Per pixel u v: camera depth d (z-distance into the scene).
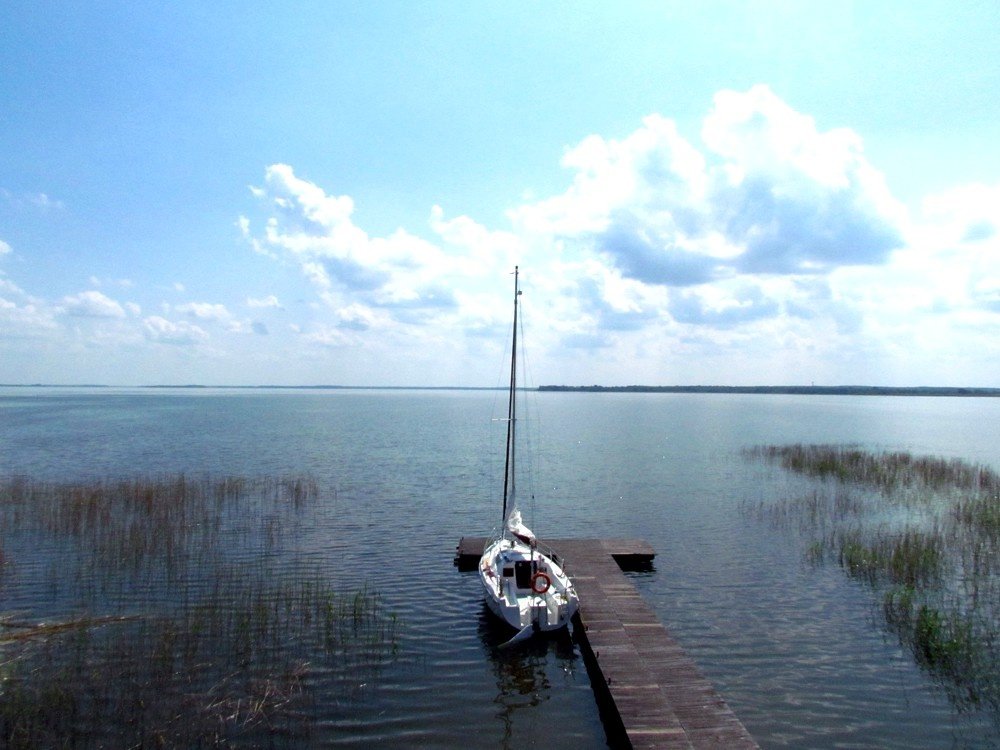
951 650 19.06
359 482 49.34
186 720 15.45
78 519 32.72
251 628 20.81
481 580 24.16
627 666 17.89
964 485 44.97
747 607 23.66
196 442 77.25
